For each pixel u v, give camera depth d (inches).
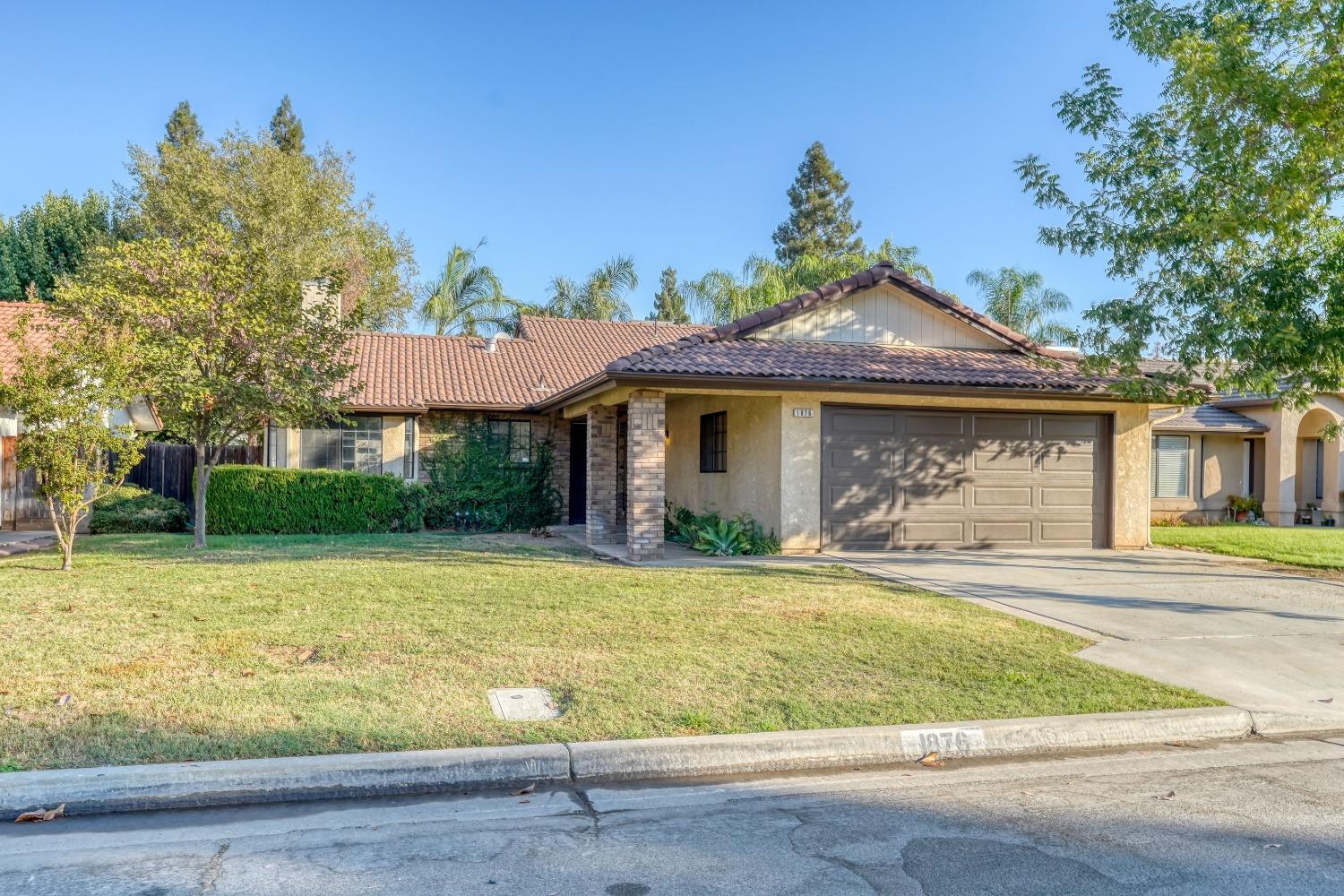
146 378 519.8
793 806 185.0
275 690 235.8
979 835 170.6
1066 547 598.9
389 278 1428.4
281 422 576.4
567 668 265.1
